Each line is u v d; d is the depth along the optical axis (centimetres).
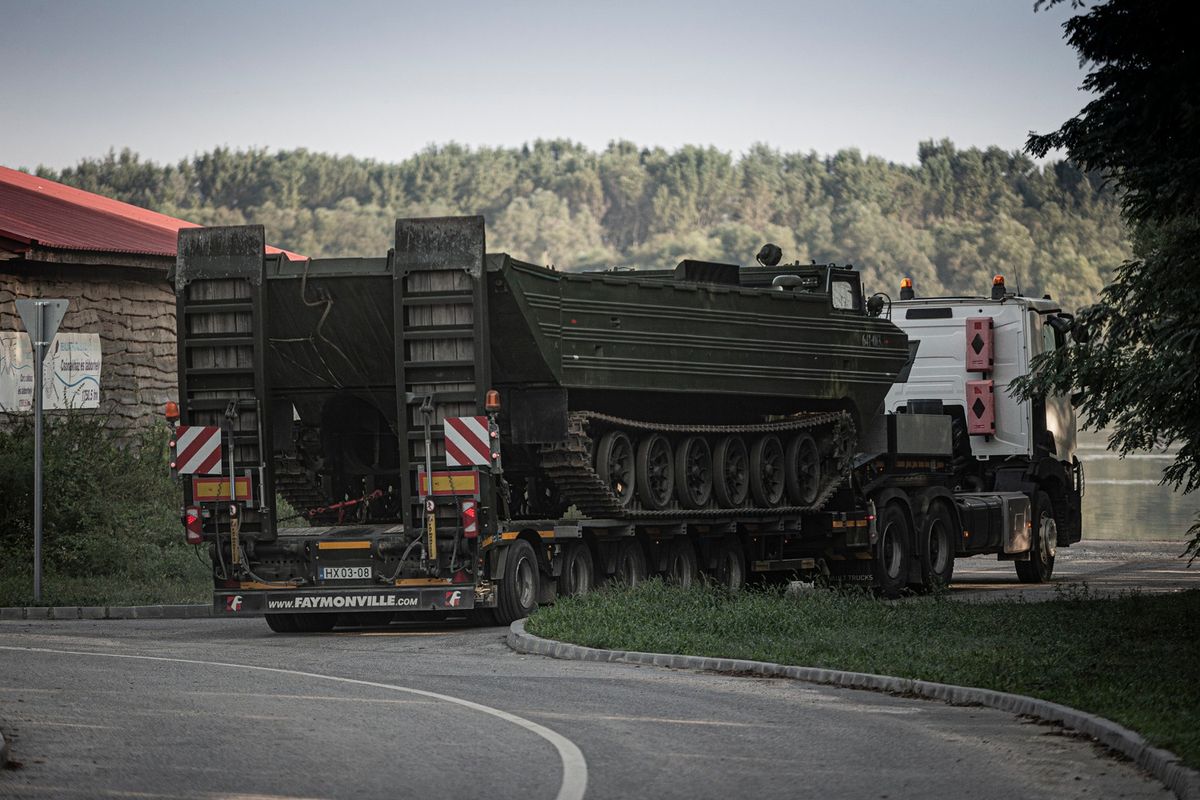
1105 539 8762
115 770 2297
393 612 4597
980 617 4106
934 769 2345
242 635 4291
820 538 5572
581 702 2953
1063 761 2405
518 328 4297
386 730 2630
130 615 4909
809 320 5338
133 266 6844
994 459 6356
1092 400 3912
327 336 4359
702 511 5038
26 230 6462
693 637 3697
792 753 2459
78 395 6662
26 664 3431
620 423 4741
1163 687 2870
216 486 4347
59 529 5706
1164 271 3544
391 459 4753
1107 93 3309
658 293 4781
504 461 4741
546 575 4616
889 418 5675
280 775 2270
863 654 3406
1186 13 3200
